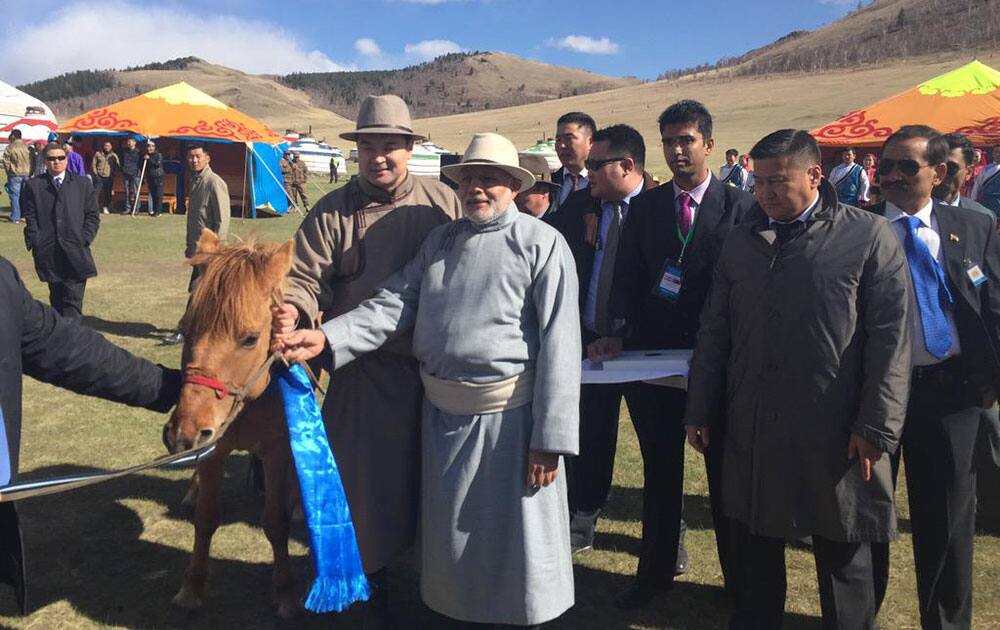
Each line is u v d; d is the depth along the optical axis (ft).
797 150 9.46
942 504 10.51
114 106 71.10
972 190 33.99
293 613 12.25
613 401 13.94
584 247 14.01
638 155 13.46
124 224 64.03
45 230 26.61
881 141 49.90
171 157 74.84
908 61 432.66
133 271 42.83
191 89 73.46
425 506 10.23
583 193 14.34
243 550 14.38
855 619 9.93
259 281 9.71
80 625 11.85
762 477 9.92
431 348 10.02
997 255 10.37
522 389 9.87
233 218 71.72
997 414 14.98
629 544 14.96
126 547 14.21
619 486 17.70
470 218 10.04
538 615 9.75
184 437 9.20
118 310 33.63
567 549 10.25
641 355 12.05
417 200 11.82
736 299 10.19
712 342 10.73
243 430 11.51
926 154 10.31
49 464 17.67
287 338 9.81
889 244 9.39
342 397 11.34
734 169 56.44
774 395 9.75
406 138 11.37
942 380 10.36
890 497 9.57
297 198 86.07
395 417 11.13
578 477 14.30
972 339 10.18
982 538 15.01
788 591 13.23
